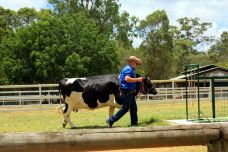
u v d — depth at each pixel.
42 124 15.79
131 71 12.46
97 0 56.66
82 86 13.51
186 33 86.62
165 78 68.38
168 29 68.62
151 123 13.66
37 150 3.51
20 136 3.49
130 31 60.03
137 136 3.60
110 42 45.56
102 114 20.08
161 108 23.53
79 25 43.94
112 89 13.34
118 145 3.60
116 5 57.34
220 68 46.59
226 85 40.62
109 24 57.56
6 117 19.91
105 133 3.58
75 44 42.97
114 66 45.34
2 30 59.41
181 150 8.88
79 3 56.94
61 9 56.09
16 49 41.62
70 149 3.54
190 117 16.42
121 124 14.22
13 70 40.94
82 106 13.72
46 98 25.53
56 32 42.34
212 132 3.70
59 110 14.08
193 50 86.19
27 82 41.75
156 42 68.12
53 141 3.51
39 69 40.25
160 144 3.66
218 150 3.73
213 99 14.34
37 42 41.25
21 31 42.25
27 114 21.64
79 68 40.78
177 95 29.70
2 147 3.46
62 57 41.91
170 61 68.88
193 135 3.69
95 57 44.25
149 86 13.27
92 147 3.57
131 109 12.69
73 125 13.92
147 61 67.81
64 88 13.73
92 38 44.16
